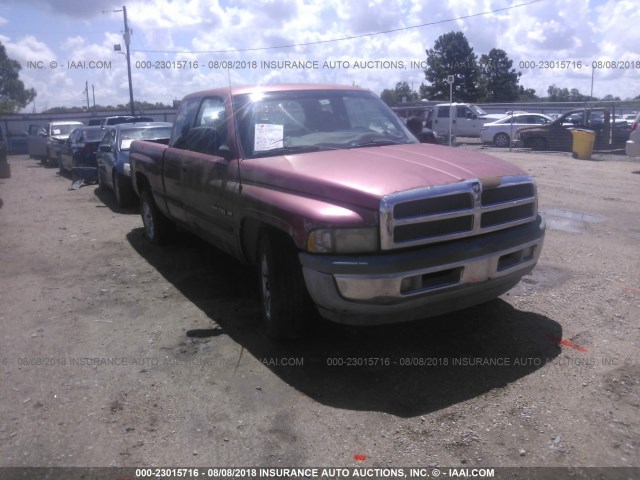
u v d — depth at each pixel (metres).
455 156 4.52
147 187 7.51
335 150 4.82
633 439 3.22
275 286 4.27
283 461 3.14
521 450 3.16
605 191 10.84
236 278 6.18
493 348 4.33
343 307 3.79
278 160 4.53
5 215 10.54
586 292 5.37
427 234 3.77
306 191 4.02
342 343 4.48
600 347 4.29
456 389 3.79
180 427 3.47
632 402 3.58
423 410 3.56
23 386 3.99
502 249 4.04
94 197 12.25
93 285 6.11
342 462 3.11
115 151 10.89
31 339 4.77
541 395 3.68
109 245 7.80
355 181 3.83
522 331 4.58
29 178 17.70
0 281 6.36
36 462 3.18
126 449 3.28
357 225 3.67
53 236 8.51
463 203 3.88
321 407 3.63
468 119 27.33
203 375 4.07
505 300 5.21
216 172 5.07
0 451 3.28
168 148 6.49
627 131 20.02
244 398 3.76
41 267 6.86
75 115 37.66
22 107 56.88
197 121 5.94
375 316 3.82
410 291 3.73
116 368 4.21
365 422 3.46
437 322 4.79
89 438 3.39
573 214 8.77
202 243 7.66
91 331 4.89
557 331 4.57
